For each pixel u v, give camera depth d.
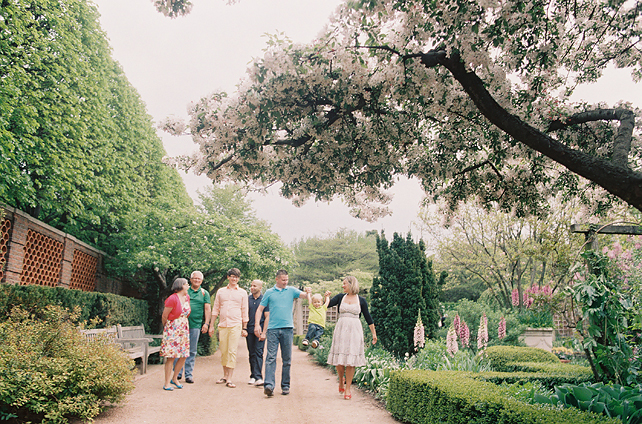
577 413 3.02
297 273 33.94
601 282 4.73
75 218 11.51
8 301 5.93
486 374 5.11
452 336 6.95
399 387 4.56
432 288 8.50
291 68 4.05
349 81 4.45
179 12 4.49
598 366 4.79
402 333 7.91
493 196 6.12
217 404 4.89
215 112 4.67
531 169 5.62
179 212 12.75
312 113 4.66
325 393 5.90
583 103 5.17
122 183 11.77
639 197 3.25
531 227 13.84
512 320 11.23
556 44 4.27
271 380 5.40
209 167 5.30
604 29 5.07
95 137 10.24
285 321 5.61
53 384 3.89
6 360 3.85
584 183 6.31
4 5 7.81
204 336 11.91
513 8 3.60
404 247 8.56
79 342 4.70
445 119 5.50
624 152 3.92
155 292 14.04
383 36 4.21
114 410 4.50
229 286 6.47
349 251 34.66
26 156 7.88
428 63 4.20
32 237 8.66
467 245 16.69
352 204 6.66
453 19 3.76
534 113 4.83
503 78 4.43
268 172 5.71
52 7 9.10
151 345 9.55
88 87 9.67
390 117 5.09
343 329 5.55
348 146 5.33
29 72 8.47
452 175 5.91
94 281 11.86
